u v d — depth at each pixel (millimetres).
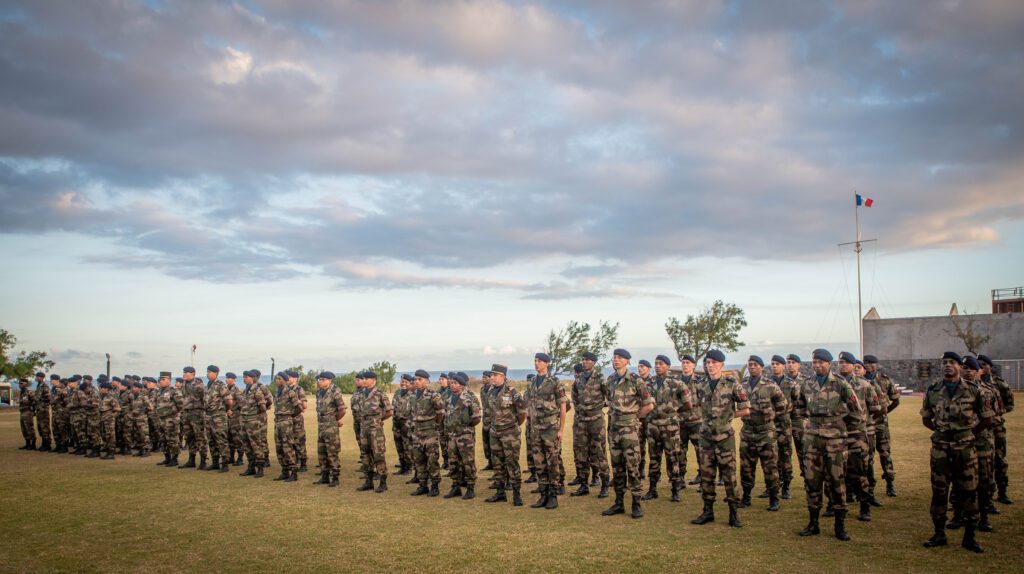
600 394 12125
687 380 13047
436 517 10648
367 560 8172
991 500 10047
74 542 9266
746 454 10969
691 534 9211
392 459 18312
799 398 9578
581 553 8289
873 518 9977
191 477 15234
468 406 12430
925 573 7301
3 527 10188
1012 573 7285
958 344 49219
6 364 46500
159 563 8203
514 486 11648
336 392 14094
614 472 10688
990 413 8352
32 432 21766
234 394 16672
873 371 12023
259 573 7734
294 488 13664
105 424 19156
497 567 7766
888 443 11758
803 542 8695
